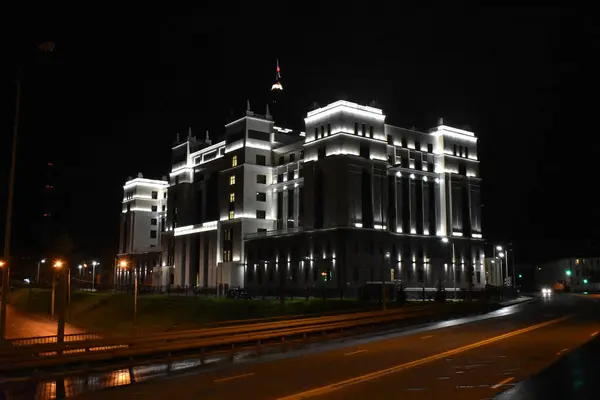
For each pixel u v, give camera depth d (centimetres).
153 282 14125
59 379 2280
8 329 7012
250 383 1984
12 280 15162
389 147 10331
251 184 11406
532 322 4581
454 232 10856
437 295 6806
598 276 16462
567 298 9569
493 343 3064
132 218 16475
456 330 3978
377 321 4378
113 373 2422
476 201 11406
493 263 12712
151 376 2286
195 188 13425
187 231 12775
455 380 1925
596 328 3944
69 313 7638
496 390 1727
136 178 16712
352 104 9681
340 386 1862
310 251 9506
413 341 3306
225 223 11631
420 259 10219
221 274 11319
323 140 9712
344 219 9075
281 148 11512
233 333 3247
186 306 7612
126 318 7962
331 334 3869
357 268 9000
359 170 9388
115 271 16700
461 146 11512
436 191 11006
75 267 16712
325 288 8906
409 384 1867
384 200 9688
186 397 1748
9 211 2811
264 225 11406
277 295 9238
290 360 2627
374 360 2508
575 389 1719
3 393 1984
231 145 11962
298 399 1662
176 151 14312
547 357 2462
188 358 2870
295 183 10925
